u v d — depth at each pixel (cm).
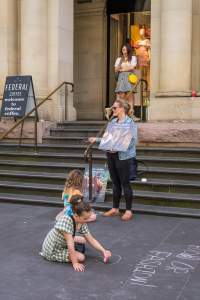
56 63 1225
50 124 1186
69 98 1281
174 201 784
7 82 1195
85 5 1536
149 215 758
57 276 493
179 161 904
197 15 1097
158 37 1113
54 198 869
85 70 1556
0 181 967
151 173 878
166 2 1077
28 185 918
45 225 708
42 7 1226
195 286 463
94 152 1016
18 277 491
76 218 521
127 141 708
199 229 672
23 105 1166
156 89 1117
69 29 1268
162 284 468
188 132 1010
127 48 1130
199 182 838
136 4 1498
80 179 564
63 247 535
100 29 1531
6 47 1252
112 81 1547
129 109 740
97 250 549
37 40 1227
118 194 748
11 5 1258
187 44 1072
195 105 1058
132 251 573
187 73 1076
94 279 483
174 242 609
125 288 459
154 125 1039
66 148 1059
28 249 588
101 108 1542
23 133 1175
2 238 639
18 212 796
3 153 1072
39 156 1030
